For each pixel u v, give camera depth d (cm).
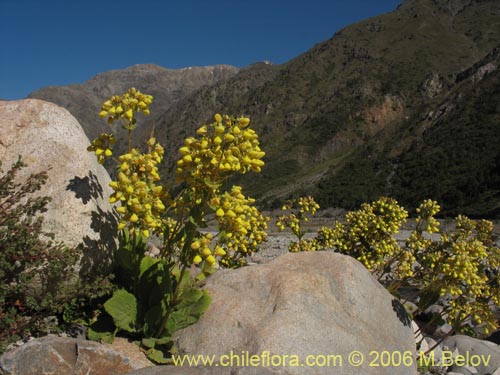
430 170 7200
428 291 726
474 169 6575
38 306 480
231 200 468
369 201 7225
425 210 768
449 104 9094
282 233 4069
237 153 459
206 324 533
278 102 16975
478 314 724
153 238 1003
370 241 828
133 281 567
